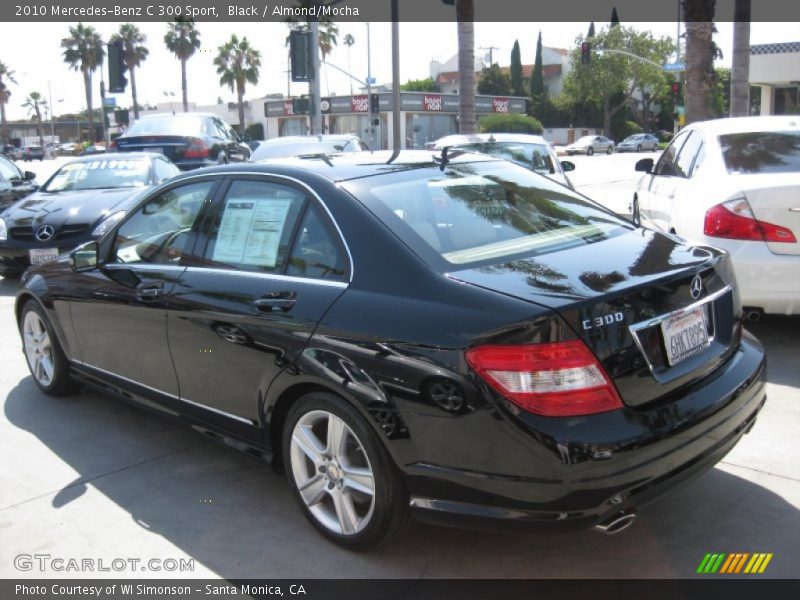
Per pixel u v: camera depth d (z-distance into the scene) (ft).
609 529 9.02
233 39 197.47
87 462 14.12
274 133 221.05
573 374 8.68
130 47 230.27
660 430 9.01
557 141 240.32
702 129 21.94
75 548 11.20
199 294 12.43
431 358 9.20
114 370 14.93
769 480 12.38
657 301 9.58
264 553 10.91
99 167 33.55
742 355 11.09
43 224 28.63
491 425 8.79
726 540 10.77
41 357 17.39
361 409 9.85
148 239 14.20
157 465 13.93
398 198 11.35
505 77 270.05
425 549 10.82
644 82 219.82
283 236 11.70
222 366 12.07
